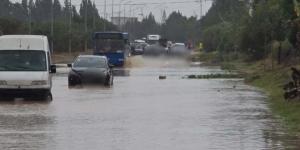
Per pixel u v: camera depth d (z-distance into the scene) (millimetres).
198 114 36594
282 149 24438
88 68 61781
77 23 174750
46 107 40469
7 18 127062
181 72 89125
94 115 35969
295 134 28391
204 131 29562
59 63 116750
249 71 83438
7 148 24516
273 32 84625
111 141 26500
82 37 154625
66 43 147500
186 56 127812
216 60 126000
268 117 35031
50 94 45781
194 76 76375
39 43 46969
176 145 25516
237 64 102250
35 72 45250
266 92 53156
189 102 44250
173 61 126438
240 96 49250
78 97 48312
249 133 28875
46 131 29328
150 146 25266
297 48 62688
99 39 102875
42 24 141750
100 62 63188
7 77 44406
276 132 29078
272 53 78750
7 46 46531
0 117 34781
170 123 32531
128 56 119312
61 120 33531
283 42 75438
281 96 44594
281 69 65938
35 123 32188
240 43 103688
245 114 36531
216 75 76750
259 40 97938
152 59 126250
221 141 26547
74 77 61094
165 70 95562
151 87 59750
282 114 36000
